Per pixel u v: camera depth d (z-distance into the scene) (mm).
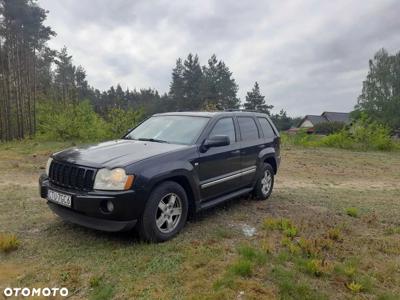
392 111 51562
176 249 3861
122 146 4488
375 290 3211
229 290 3016
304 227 4738
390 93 53438
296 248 3875
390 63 53656
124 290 3016
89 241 4012
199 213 5305
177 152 4289
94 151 4242
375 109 53500
